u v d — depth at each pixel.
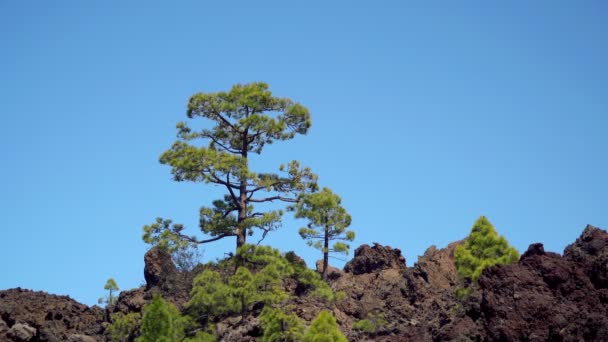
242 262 61.94
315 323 51.12
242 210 65.31
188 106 67.38
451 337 49.19
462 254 55.41
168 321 53.75
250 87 67.75
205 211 65.12
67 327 59.94
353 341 54.22
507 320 47.50
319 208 64.25
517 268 49.94
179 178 64.62
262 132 67.25
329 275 64.94
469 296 52.41
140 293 63.03
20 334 57.22
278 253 61.62
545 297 48.03
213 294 57.12
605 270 48.66
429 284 60.56
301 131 68.56
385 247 65.69
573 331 46.00
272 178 66.69
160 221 64.81
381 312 58.25
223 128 68.38
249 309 58.38
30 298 62.38
